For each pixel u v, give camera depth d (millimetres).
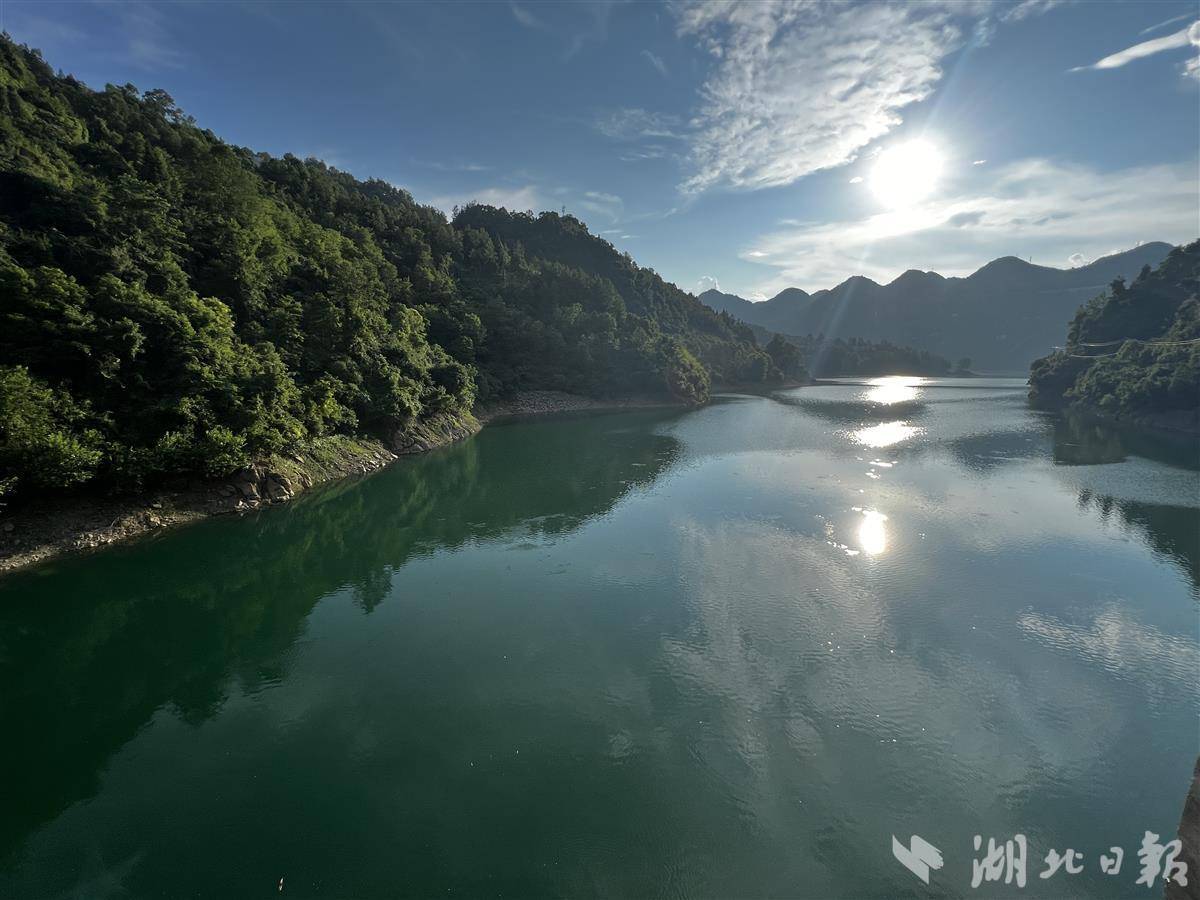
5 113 57406
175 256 48812
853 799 15422
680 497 44625
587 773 16422
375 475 51531
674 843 14117
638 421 93188
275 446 41094
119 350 34188
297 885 12953
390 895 12711
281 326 51969
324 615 26578
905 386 185375
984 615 25188
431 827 14555
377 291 81812
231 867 13383
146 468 32906
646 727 18344
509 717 18969
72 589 27812
